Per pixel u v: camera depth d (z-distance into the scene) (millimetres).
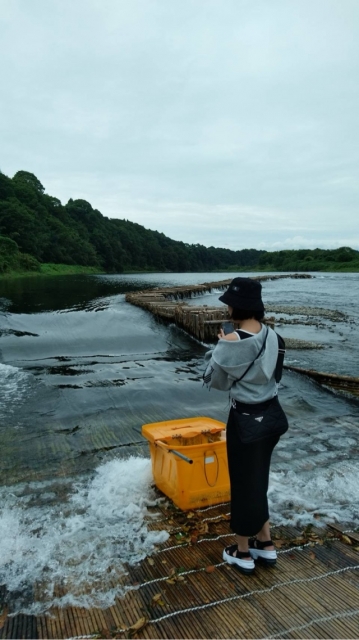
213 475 3467
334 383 7578
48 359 9820
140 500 3635
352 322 16578
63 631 2270
